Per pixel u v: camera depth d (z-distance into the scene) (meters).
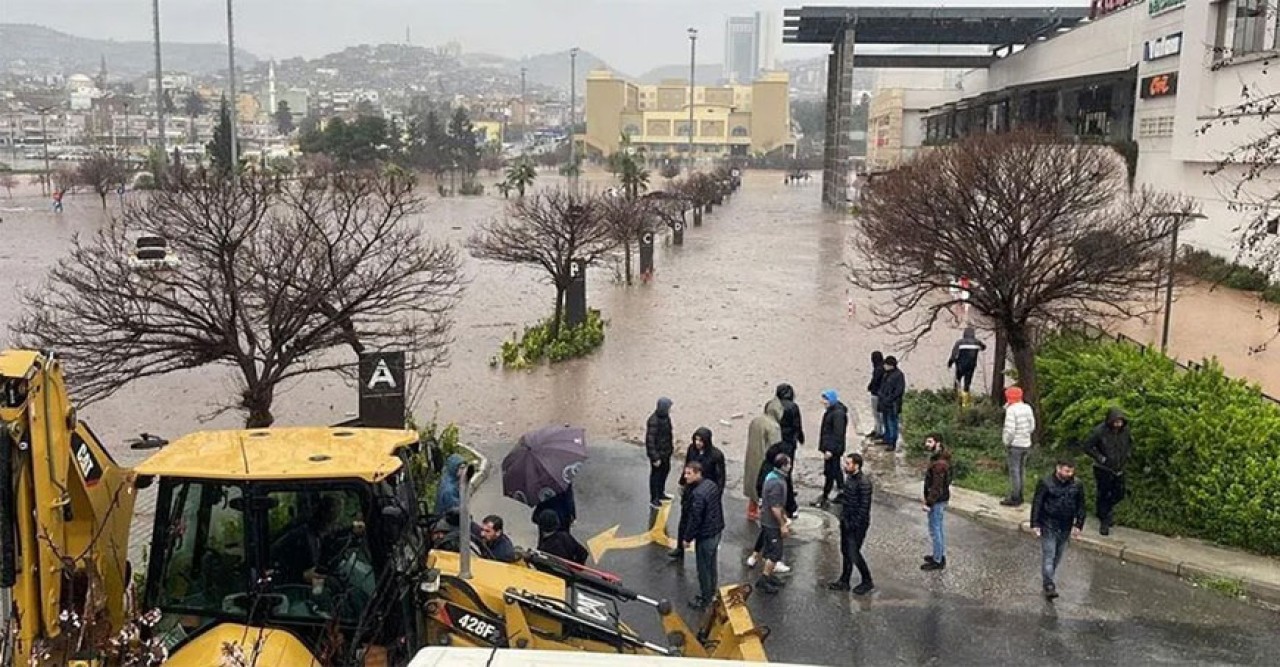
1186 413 13.87
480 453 16.84
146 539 11.26
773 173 163.00
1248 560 12.30
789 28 77.00
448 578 7.21
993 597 11.59
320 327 13.26
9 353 5.87
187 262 18.28
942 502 12.27
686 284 38.91
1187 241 36.56
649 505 14.54
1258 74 30.80
